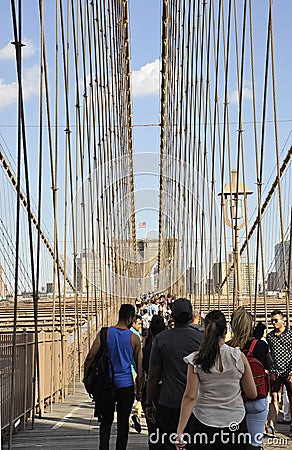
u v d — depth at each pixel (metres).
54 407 10.38
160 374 4.94
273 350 7.61
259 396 4.91
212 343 3.99
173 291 27.17
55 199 9.84
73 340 13.58
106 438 5.93
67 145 11.36
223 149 12.60
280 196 8.63
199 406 4.02
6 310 21.09
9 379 7.27
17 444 7.27
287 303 8.46
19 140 6.51
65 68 11.09
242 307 4.96
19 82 6.33
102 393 5.88
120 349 5.92
